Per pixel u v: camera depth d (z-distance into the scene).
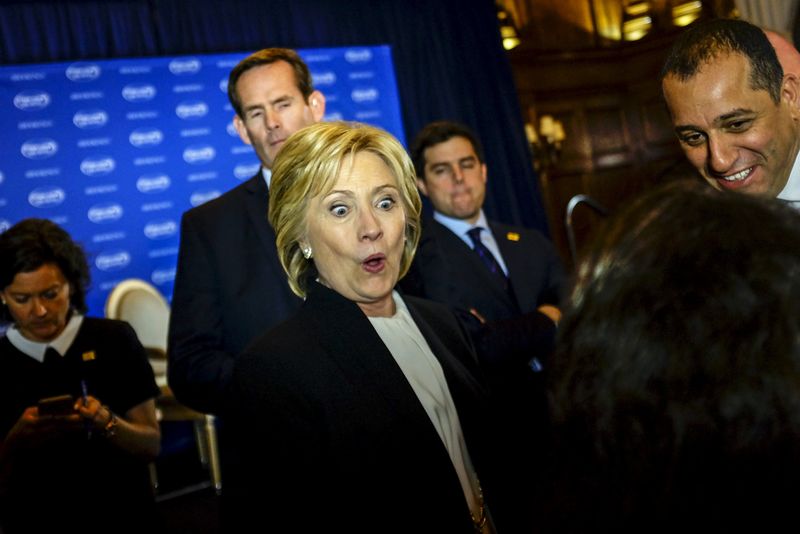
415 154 2.71
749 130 1.30
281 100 2.16
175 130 5.56
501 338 2.14
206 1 5.73
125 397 2.19
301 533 1.19
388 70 6.27
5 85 5.13
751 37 1.29
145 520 2.08
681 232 0.60
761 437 0.54
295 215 1.38
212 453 4.67
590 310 0.63
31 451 1.96
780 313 0.55
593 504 0.60
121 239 5.38
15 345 2.14
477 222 2.65
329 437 1.21
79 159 5.29
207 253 2.09
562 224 7.78
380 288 1.36
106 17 5.45
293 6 5.98
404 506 1.22
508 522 1.38
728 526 0.54
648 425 0.57
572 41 7.91
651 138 8.04
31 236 2.14
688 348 0.56
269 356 1.25
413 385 1.34
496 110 6.68
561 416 0.64
